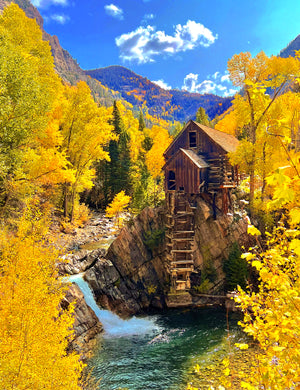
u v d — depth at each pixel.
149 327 19.52
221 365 13.77
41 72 29.83
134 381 13.35
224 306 22.09
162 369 14.24
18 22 27.42
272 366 3.30
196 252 24.64
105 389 12.84
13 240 7.68
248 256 3.55
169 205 26.02
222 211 25.80
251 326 3.69
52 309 7.43
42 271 7.44
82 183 39.44
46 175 25.77
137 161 62.03
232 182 27.59
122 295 22.67
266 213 24.72
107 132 36.66
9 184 20.20
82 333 17.12
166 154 31.25
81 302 18.50
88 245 30.22
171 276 23.72
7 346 6.30
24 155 20.45
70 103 34.12
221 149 27.23
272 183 2.31
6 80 18.22
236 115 28.30
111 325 19.77
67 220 33.78
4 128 17.45
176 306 22.97
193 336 17.56
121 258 24.02
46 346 6.85
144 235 25.67
